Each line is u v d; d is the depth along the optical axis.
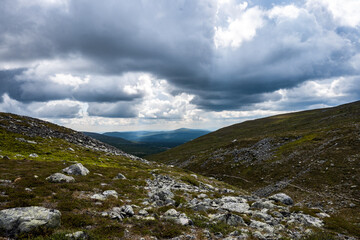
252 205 22.91
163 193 21.16
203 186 36.22
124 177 28.39
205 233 11.72
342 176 48.19
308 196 45.12
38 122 60.47
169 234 10.76
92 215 12.44
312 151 68.81
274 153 80.56
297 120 171.88
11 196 13.30
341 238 15.24
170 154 180.50
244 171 75.81
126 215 13.39
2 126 44.47
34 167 24.89
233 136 183.12
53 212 10.14
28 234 8.54
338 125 94.81
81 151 47.12
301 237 13.81
